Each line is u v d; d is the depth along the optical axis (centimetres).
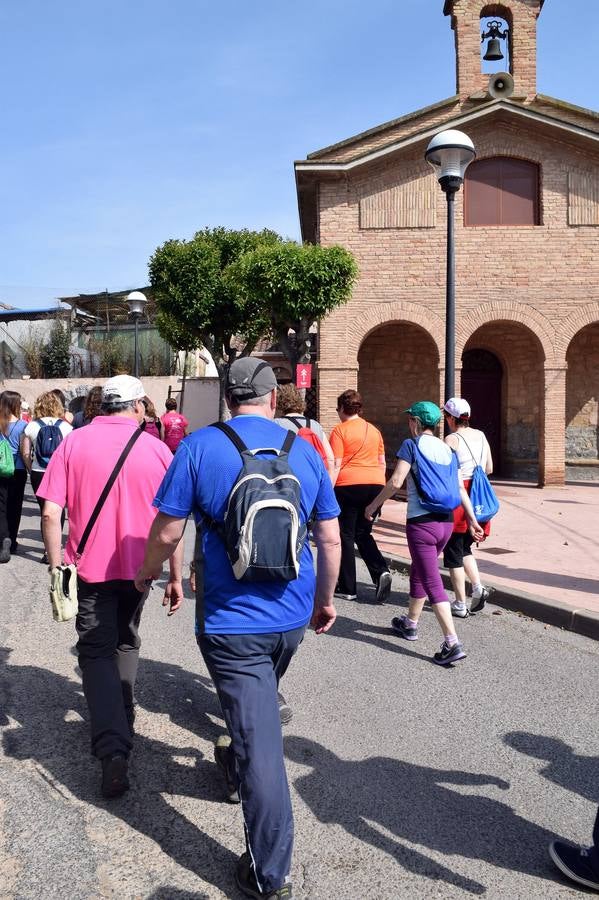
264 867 234
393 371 1925
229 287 2019
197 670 475
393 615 631
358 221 1678
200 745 366
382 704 424
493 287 1669
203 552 255
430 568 501
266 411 275
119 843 279
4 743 364
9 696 424
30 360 2831
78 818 296
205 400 2655
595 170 1669
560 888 258
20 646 519
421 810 307
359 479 667
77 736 374
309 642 546
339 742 371
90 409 488
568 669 493
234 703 244
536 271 1669
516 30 1730
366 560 677
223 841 281
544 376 1670
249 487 240
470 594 691
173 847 277
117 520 335
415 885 257
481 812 307
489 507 613
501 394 1972
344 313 1661
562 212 1667
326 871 264
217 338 2153
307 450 267
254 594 248
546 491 1623
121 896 247
